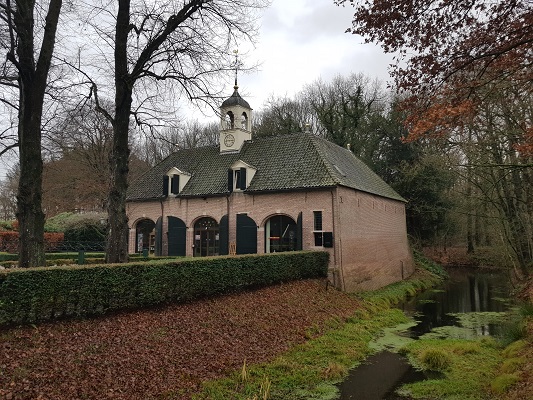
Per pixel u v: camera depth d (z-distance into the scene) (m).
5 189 43.00
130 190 27.31
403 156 34.72
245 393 8.76
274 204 21.83
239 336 11.35
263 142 25.14
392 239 27.41
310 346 12.09
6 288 8.01
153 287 11.07
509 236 20.77
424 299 22.58
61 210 37.38
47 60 10.79
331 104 38.19
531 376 8.70
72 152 31.92
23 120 10.80
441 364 10.94
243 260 14.65
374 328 15.28
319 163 21.58
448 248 42.84
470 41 6.96
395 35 7.05
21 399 6.50
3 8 10.31
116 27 12.59
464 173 23.45
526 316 13.31
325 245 20.20
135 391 7.70
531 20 6.61
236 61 13.29
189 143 45.34
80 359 7.99
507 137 15.30
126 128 12.95
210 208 23.91
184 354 9.52
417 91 7.49
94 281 9.62
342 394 9.30
